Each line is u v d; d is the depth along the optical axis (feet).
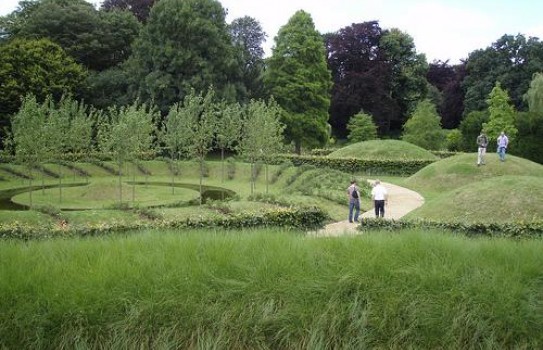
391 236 29.60
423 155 134.10
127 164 134.41
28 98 88.69
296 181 105.60
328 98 178.81
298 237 29.63
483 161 99.40
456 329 22.38
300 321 22.40
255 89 182.80
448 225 47.70
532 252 26.94
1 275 22.39
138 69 152.66
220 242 27.09
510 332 22.18
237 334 22.22
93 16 167.73
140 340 21.54
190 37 150.92
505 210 60.23
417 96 244.01
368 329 22.38
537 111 159.84
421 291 23.30
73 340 20.98
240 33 204.64
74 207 80.74
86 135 123.65
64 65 150.41
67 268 23.65
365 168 124.98
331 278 23.70
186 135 100.89
